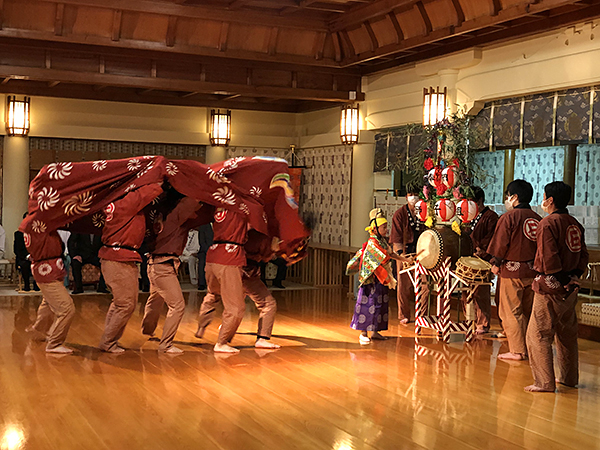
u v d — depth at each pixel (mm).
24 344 7219
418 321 8125
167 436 4469
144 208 7070
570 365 5852
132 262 6906
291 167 13656
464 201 7645
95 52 10031
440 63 10039
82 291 11219
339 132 12742
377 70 11453
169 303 6988
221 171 6941
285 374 6152
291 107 14039
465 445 4391
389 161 11695
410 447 4336
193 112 13430
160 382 5801
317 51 10867
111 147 13141
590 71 7945
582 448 4367
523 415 5043
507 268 6828
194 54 10266
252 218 6961
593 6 7785
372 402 5305
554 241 5574
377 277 7598
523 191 6809
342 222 12859
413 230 9055
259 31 10328
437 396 5504
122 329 6980
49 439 4391
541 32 8539
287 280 13688
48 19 9234
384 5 9242
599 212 10594
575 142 8336
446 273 7730
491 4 8250
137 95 12703
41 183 6758
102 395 5391
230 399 5328
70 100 12539
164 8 9344
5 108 12078
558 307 5637
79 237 11148
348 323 8930
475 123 9812
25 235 6777
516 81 8922
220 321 8844
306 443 4375
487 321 8250
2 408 5027
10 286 11836
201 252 11656
